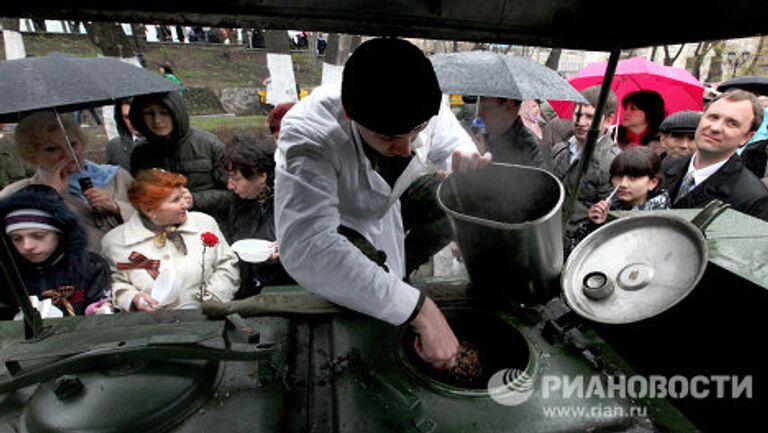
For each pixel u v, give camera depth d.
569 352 0.94
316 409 0.81
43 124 1.94
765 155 2.76
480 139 2.46
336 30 0.83
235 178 2.06
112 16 0.69
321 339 1.00
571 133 3.72
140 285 1.76
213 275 1.93
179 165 2.51
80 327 1.00
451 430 0.75
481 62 2.10
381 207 1.27
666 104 3.67
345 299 0.88
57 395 0.73
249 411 0.77
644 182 2.09
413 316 0.86
